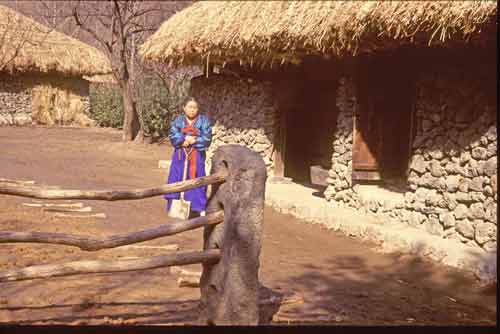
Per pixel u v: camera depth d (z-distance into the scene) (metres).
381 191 8.44
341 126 9.08
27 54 24.61
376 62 8.67
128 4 21.45
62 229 7.23
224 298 4.00
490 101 6.38
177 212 7.72
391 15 6.29
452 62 7.07
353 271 6.14
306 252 6.92
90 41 37.19
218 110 13.34
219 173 4.12
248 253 3.99
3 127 23.92
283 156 11.62
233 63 12.04
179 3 27.30
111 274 5.50
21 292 4.86
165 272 5.66
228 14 9.95
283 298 4.91
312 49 8.09
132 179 12.49
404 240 6.96
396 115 8.86
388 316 4.77
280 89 11.50
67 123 26.83
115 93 26.92
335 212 8.55
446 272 6.09
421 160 7.39
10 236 3.79
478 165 6.46
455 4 5.70
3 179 10.67
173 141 7.55
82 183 11.41
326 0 7.67
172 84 24.20
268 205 10.07
